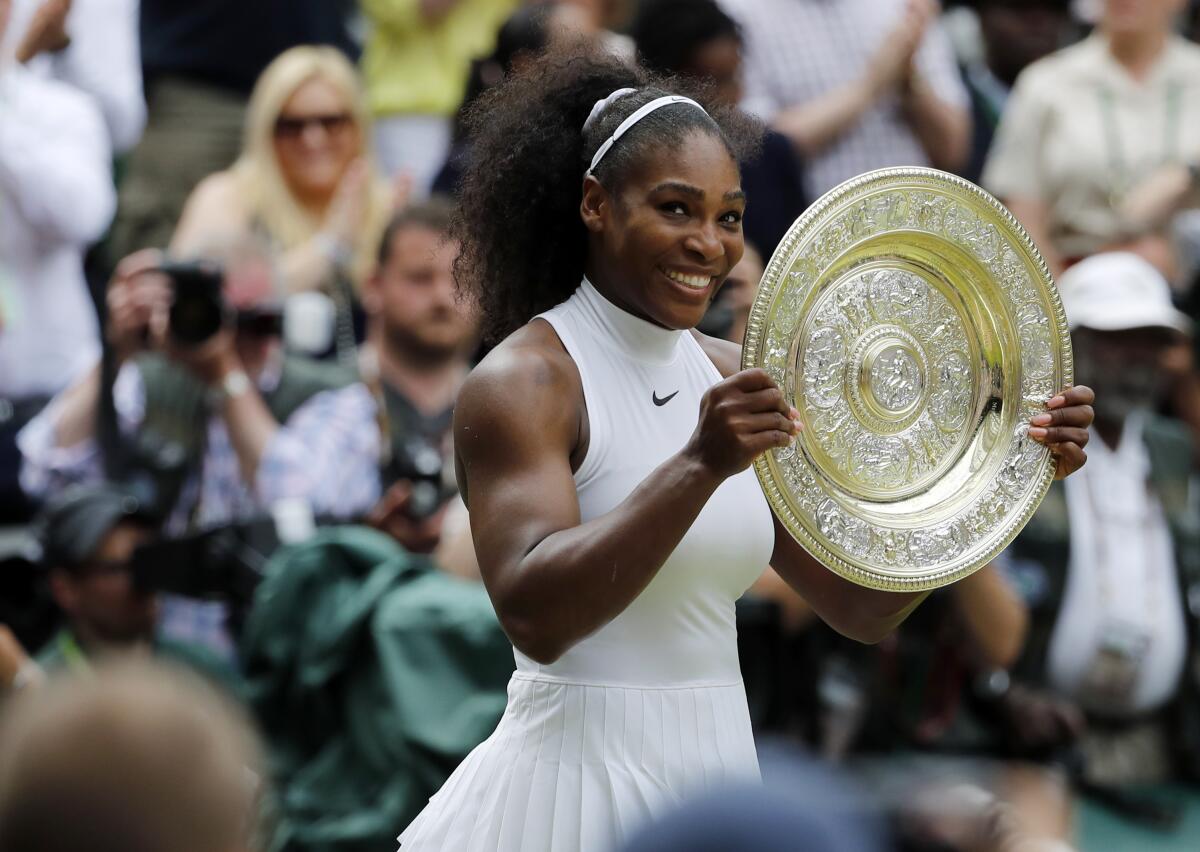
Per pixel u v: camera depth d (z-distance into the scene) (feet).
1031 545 67.97
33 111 75.66
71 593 58.13
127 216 81.30
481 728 51.60
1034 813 41.86
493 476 34.04
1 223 74.69
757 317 33.73
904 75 84.64
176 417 63.26
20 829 16.61
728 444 31.45
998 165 88.07
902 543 35.50
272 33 83.41
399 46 89.35
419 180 88.38
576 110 37.37
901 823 26.27
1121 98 85.71
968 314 36.78
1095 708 68.33
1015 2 94.48
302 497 63.46
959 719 60.29
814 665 60.90
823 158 84.07
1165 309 70.18
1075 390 36.99
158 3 83.71
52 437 66.69
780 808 17.21
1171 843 63.41
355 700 53.16
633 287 34.86
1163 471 69.97
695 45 72.84
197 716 17.26
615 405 35.60
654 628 35.60
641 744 35.32
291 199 75.05
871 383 35.45
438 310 65.98
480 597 53.98
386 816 51.21
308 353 70.23
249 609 58.29
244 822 17.52
